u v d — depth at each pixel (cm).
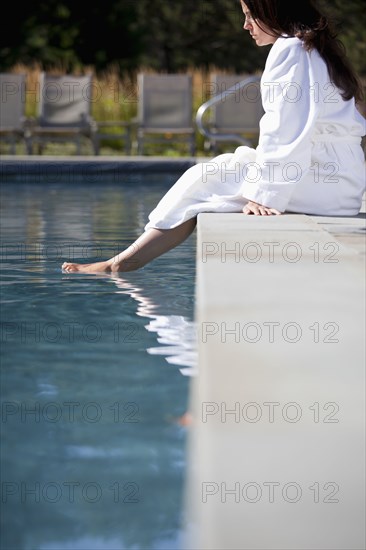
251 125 2072
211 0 3994
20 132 2039
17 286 544
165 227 599
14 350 381
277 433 175
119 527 212
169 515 218
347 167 630
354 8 3938
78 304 486
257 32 636
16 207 1114
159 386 325
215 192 611
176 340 399
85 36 3584
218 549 138
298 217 577
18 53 3438
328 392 199
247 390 200
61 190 1406
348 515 151
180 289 534
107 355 372
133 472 243
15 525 213
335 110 625
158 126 2088
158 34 3988
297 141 596
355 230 530
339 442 171
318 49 616
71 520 216
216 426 178
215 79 2062
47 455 257
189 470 231
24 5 3522
